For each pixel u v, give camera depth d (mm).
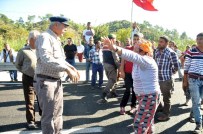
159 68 5621
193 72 5121
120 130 5289
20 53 5020
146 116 3975
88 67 9672
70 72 3740
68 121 5711
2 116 5906
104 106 6828
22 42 29781
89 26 11438
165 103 5789
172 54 5582
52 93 3926
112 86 7051
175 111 6551
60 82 4094
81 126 5453
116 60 6871
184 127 5508
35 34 4977
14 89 8328
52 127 3973
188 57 5227
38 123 5520
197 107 5164
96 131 5211
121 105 6211
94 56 8672
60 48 3945
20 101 7074
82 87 8883
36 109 6410
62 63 3682
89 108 6641
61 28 3902
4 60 10344
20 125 5414
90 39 9586
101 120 5820
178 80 10641
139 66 3889
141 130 3967
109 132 5180
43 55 3631
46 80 3891
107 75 7062
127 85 6051
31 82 5152
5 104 6789
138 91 4020
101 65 8727
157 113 6223
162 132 5227
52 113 3969
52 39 3814
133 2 8211
